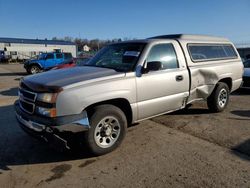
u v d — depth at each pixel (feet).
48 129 12.58
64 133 12.84
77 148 14.88
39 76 14.76
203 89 19.71
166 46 17.42
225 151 14.74
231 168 12.82
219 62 21.24
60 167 13.28
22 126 14.19
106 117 14.08
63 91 12.66
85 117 13.10
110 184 11.62
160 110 16.85
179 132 17.76
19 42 194.90
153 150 14.98
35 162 13.84
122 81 14.58
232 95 31.58
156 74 16.20
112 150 14.71
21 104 14.61
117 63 16.42
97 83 13.70
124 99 14.80
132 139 16.60
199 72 19.07
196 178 11.95
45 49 197.47
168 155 14.32
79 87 13.09
